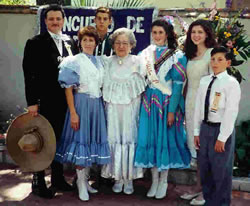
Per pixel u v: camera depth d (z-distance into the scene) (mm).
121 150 3471
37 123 3490
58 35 3586
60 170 3730
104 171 3557
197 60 3350
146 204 3484
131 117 3475
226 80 2963
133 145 3477
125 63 3475
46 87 3482
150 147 3438
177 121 3482
